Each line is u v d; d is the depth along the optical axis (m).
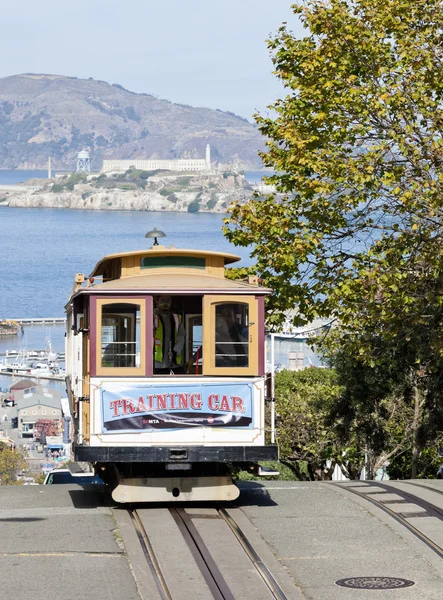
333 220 31.72
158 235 19.53
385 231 32.31
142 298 17.69
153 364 17.73
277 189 33.19
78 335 18.77
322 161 30.48
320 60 32.22
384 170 30.45
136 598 12.73
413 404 40.44
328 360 40.03
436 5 32.56
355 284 29.78
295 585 13.29
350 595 12.84
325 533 16.12
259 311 17.91
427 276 30.52
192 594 12.85
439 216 29.12
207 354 17.78
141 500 17.78
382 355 33.84
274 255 31.22
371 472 42.06
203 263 19.30
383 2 32.28
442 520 16.94
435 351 31.11
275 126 33.81
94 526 16.67
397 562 14.40
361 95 31.09
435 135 30.61
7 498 19.84
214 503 18.80
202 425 17.72
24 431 178.50
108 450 17.45
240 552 14.85
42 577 13.59
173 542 15.42
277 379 50.84
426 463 43.31
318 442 43.41
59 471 25.94
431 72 31.16
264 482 22.44
